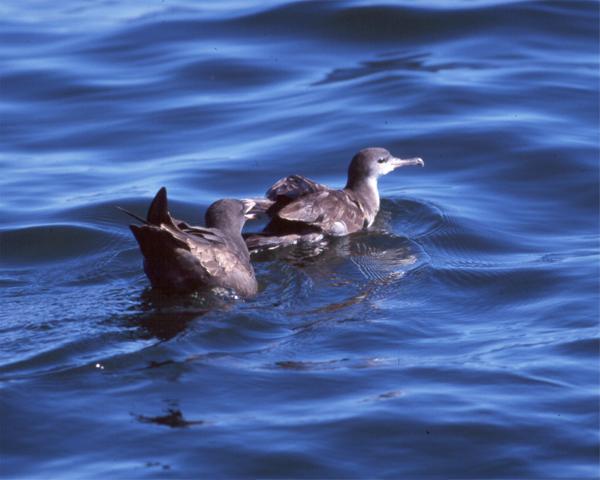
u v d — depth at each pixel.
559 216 18.72
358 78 24.14
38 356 13.37
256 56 25.22
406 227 18.45
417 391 12.59
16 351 13.53
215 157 21.14
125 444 11.53
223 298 15.10
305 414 12.09
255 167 20.70
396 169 20.88
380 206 19.31
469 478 11.07
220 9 27.72
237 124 22.47
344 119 22.34
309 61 25.02
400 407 12.23
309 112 22.72
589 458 11.38
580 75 23.97
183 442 11.54
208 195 19.62
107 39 26.41
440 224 18.27
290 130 22.11
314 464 11.20
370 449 11.48
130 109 23.20
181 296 15.13
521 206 19.11
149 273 15.21
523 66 24.42
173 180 20.17
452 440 11.66
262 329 14.32
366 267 16.72
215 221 16.34
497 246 17.52
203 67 24.80
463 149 21.14
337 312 14.92
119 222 18.42
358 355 13.59
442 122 22.12
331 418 11.98
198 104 23.34
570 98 22.98
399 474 11.12
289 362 13.35
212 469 11.08
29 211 18.95
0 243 17.55
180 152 21.45
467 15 26.34
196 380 12.81
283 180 18.52
